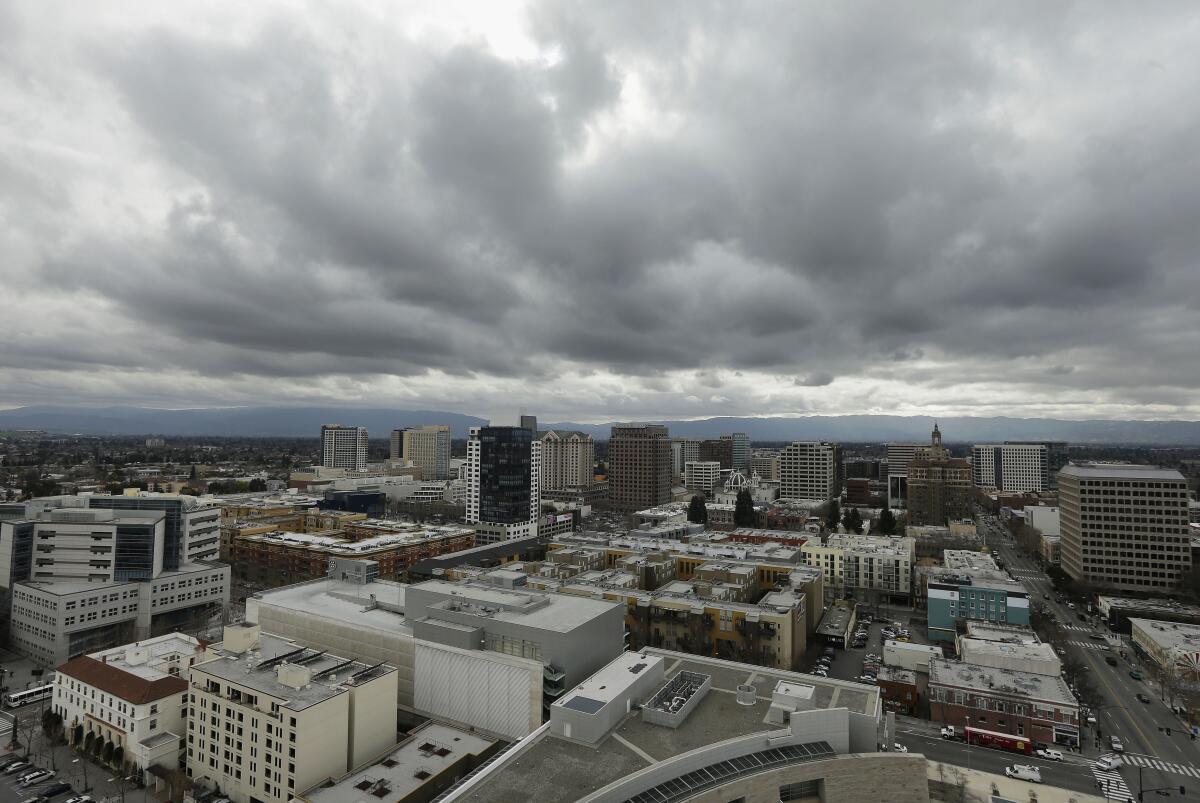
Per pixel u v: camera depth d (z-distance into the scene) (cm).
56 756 12412
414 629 12175
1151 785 11856
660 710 9325
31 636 17650
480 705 11100
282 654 11919
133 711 11775
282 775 9794
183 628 19500
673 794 7850
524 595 12862
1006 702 13738
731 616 16588
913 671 16525
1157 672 17062
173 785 10862
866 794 8800
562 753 8481
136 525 18900
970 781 11906
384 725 10962
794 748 8956
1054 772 12319
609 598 17875
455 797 7538
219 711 10794
